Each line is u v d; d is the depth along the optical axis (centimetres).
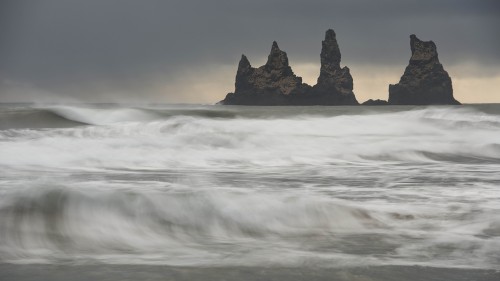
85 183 1239
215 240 793
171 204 928
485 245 761
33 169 1574
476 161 2078
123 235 796
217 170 1694
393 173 1622
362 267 651
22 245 731
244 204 952
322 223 893
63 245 741
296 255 706
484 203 1066
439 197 1138
